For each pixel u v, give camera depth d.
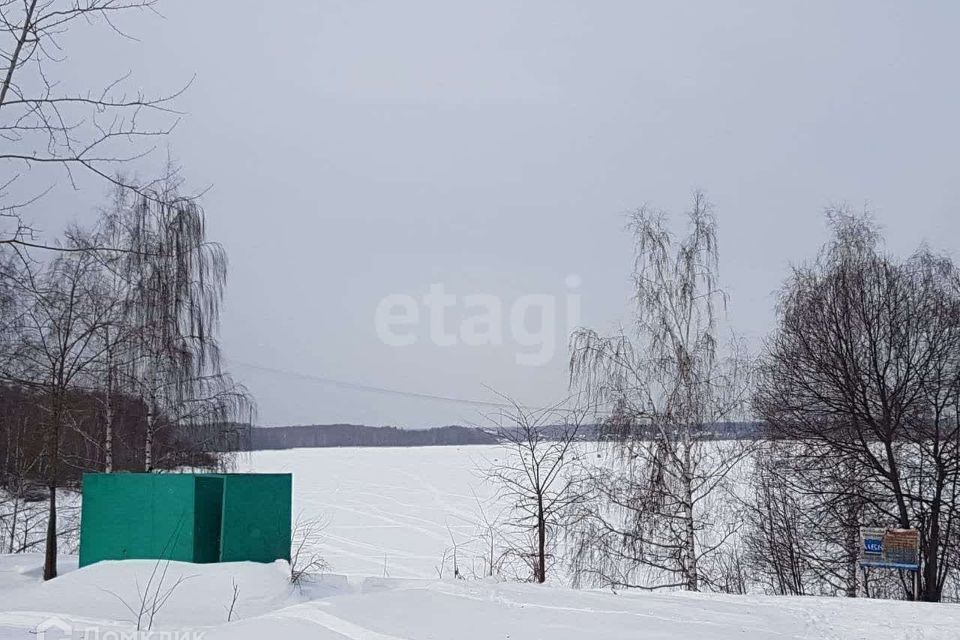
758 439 21.89
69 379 16.45
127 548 13.80
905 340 20.66
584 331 22.12
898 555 17.03
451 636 8.64
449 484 54.56
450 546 31.14
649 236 22.39
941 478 19.89
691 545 20.42
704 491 21.33
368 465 70.00
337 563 27.56
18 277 8.46
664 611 11.45
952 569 20.73
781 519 22.08
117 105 7.87
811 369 21.41
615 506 21.14
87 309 18.05
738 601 13.22
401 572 25.39
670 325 21.95
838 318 20.97
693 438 21.30
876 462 20.20
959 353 20.56
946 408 20.47
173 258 21.97
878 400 20.78
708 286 22.34
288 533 14.23
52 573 15.39
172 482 13.55
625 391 21.56
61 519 22.89
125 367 21.00
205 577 12.12
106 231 21.53
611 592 13.14
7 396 15.40
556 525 20.67
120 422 21.39
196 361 22.94
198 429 22.77
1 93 7.46
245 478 13.67
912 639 10.89
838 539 21.28
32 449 16.70
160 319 21.72
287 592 12.37
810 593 21.97
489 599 11.41
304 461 76.62
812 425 21.31
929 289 21.38
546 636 8.95
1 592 12.73
